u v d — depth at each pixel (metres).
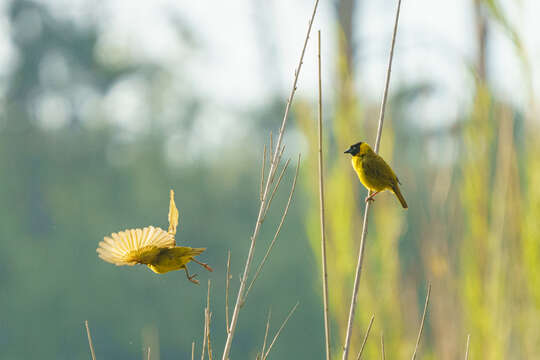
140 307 39.44
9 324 38.72
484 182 8.50
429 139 9.02
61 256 40.38
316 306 39.16
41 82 44.56
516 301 8.30
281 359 38.78
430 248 8.68
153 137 45.94
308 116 9.93
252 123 44.97
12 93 44.28
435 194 8.83
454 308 8.59
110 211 43.34
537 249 8.16
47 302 39.06
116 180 44.62
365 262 9.50
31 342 38.59
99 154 44.72
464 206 8.61
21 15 44.06
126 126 46.56
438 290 8.66
